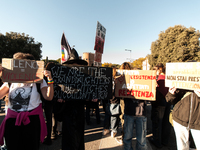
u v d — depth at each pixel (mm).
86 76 2338
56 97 2232
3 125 1620
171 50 26969
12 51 21781
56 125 3188
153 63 31672
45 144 2928
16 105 1614
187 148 1967
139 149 2350
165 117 2920
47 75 1785
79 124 2254
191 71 1829
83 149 2301
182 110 1963
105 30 4668
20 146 1592
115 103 3133
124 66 2717
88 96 2318
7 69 1661
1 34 21250
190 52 24297
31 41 24609
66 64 2322
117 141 3051
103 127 3688
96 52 4117
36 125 1670
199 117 1829
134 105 2357
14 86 1708
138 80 2398
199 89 1758
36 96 1730
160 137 2797
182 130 1962
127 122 2439
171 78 2008
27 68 1702
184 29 26656
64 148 2111
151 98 2295
